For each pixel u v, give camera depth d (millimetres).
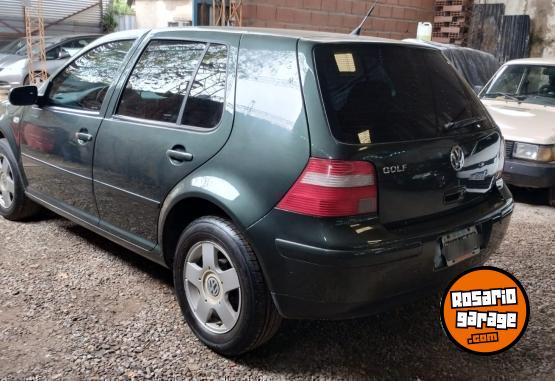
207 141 2729
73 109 3703
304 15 8633
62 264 3736
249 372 2641
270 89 2562
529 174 5590
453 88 2971
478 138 2863
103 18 16531
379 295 2387
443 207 2650
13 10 14805
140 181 3096
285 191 2391
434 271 2561
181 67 3055
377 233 2342
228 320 2674
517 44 11062
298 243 2340
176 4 15312
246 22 8070
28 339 2826
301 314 2463
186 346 2830
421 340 2980
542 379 2680
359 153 2330
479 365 2773
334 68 2498
